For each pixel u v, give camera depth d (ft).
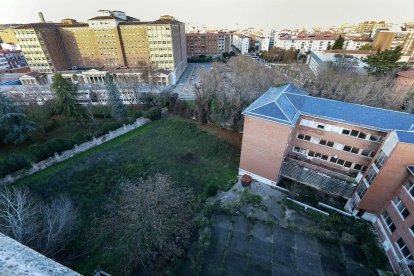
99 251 63.72
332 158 86.12
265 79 159.53
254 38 411.13
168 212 64.08
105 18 220.84
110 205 74.13
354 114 77.05
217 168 100.78
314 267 61.62
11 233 54.54
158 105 160.97
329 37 345.51
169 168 99.09
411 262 55.42
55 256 60.75
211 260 62.13
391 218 65.16
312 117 81.56
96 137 113.50
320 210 77.05
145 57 236.43
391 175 64.34
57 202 73.82
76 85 128.67
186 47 324.19
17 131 104.01
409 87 139.33
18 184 84.38
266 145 81.71
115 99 133.39
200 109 134.51
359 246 67.26
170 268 59.31
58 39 228.22
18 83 212.02
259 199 82.12
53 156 96.73
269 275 59.36
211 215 75.36
